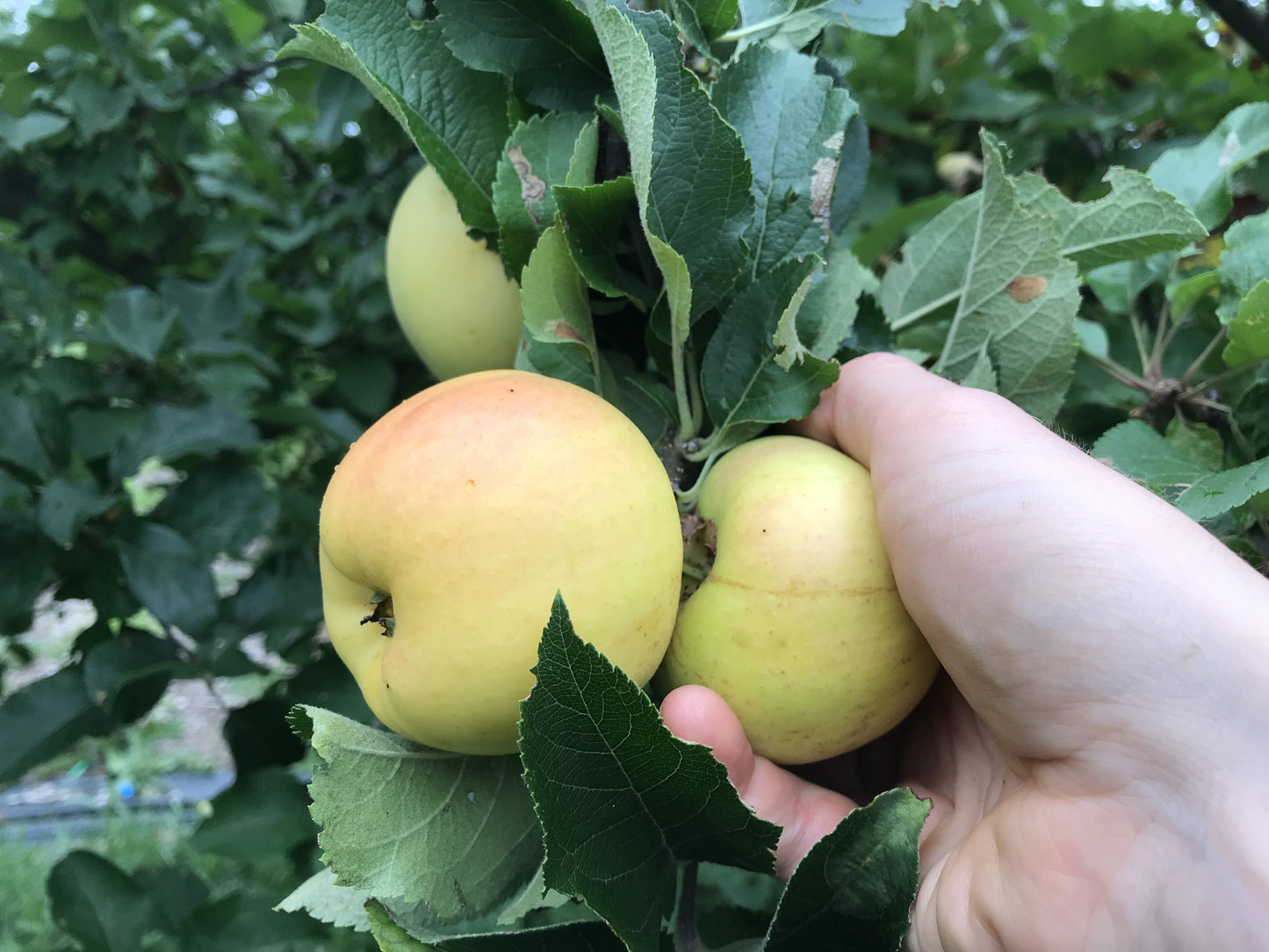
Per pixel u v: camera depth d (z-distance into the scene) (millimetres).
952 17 371
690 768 138
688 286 159
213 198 425
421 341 234
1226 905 139
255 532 293
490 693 145
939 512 158
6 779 261
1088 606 149
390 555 147
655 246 156
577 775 135
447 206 223
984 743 200
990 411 163
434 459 146
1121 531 150
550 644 124
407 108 187
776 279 169
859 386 180
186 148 367
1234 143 247
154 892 298
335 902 184
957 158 429
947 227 234
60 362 308
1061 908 151
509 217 178
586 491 147
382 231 397
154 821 788
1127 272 262
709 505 179
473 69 189
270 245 393
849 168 207
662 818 151
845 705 166
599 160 187
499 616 142
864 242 343
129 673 275
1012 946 157
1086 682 150
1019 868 158
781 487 167
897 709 172
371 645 167
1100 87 403
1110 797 151
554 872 131
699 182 170
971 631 157
